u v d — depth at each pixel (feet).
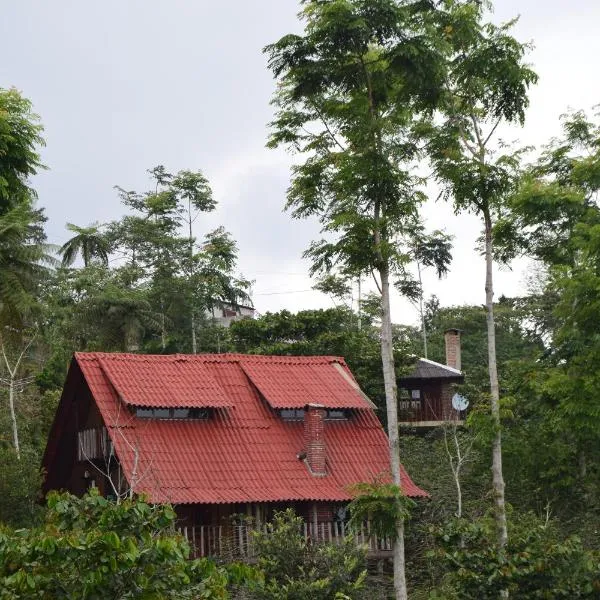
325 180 103.40
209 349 239.09
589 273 118.83
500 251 119.34
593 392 116.06
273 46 100.58
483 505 126.31
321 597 100.42
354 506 95.66
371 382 183.62
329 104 103.60
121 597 56.90
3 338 129.59
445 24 106.83
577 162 126.31
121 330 225.35
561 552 86.28
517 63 108.06
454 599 88.63
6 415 160.56
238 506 121.39
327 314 197.77
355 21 96.48
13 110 121.90
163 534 64.90
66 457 136.87
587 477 127.95
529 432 129.39
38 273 128.67
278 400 129.70
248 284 254.47
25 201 125.70
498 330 261.65
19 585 53.88
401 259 99.35
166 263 249.75
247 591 98.58
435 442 155.33
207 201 261.44
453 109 108.88
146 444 120.67
